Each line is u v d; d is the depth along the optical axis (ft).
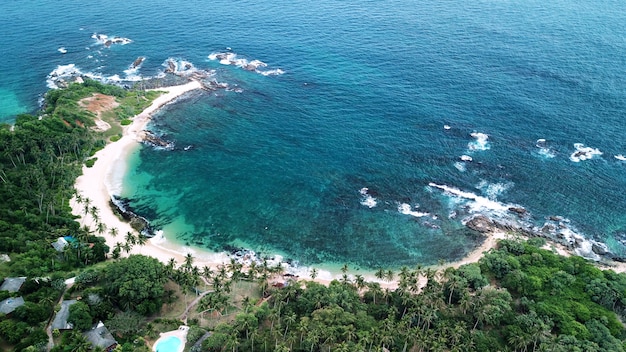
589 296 464.24
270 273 499.92
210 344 387.96
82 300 418.31
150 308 422.41
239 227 574.56
